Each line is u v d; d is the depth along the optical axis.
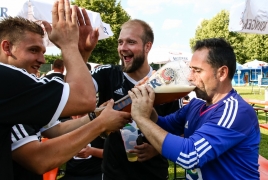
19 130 1.17
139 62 1.97
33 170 1.20
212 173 1.37
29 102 1.00
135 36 1.95
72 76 1.12
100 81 2.06
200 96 1.45
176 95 1.36
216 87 1.41
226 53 1.38
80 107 1.09
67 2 1.19
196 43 1.49
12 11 3.64
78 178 2.70
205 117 1.41
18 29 1.32
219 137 1.25
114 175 1.92
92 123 1.29
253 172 1.38
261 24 4.70
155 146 1.30
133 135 1.68
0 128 1.01
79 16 1.35
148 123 1.31
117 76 2.07
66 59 1.16
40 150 1.19
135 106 1.34
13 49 1.33
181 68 1.37
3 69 1.00
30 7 3.83
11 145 1.15
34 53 1.37
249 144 1.34
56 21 1.18
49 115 1.02
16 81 1.00
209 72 1.38
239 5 4.63
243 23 4.54
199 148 1.23
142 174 1.89
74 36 1.19
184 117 1.72
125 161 1.89
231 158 1.34
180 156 1.23
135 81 2.02
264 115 10.26
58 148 1.20
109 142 1.97
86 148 2.59
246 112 1.33
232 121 1.28
